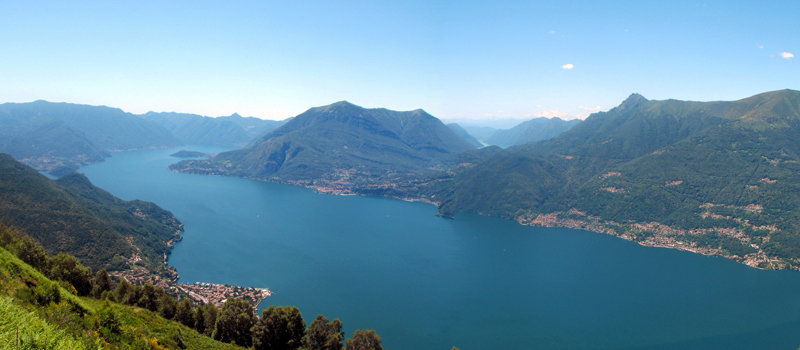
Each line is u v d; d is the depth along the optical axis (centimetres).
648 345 16088
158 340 7862
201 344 9100
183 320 10838
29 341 3897
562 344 16012
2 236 10838
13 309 4212
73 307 6969
